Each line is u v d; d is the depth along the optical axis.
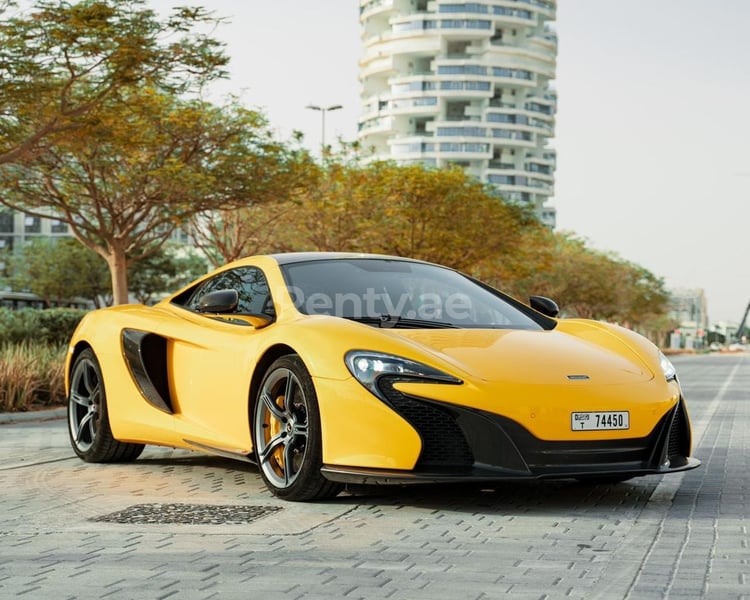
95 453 6.38
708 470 6.01
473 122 128.00
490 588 3.12
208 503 4.80
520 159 132.88
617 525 4.19
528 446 4.33
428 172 33.00
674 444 4.84
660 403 4.60
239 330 5.39
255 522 4.27
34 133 15.20
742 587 3.12
